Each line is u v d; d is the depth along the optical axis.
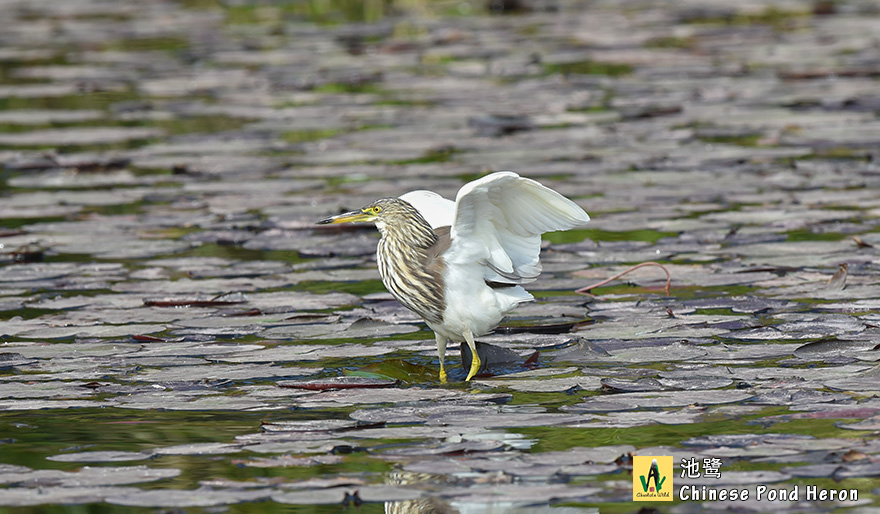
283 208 15.67
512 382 9.31
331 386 9.24
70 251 13.80
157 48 31.11
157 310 11.58
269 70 26.64
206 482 7.33
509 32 31.48
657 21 33.31
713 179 16.66
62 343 10.56
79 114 22.72
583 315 11.21
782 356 9.69
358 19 35.47
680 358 9.70
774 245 13.29
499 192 9.19
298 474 7.45
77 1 41.53
